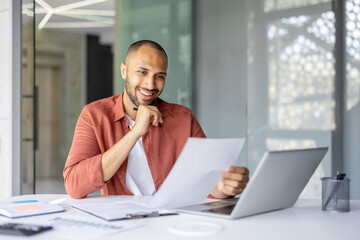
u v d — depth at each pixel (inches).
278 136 128.8
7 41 93.5
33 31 95.9
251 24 133.2
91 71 204.2
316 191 122.8
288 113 127.3
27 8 94.9
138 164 69.0
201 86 142.6
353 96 119.8
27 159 95.3
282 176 44.3
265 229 38.6
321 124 122.5
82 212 45.9
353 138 119.9
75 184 57.7
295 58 126.0
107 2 135.0
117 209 46.0
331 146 120.9
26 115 95.2
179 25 142.6
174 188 44.7
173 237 35.4
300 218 43.6
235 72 136.3
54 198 58.4
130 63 68.8
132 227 38.6
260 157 132.1
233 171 52.0
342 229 38.9
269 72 130.4
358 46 119.1
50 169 247.3
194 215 44.6
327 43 121.3
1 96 95.3
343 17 120.6
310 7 123.6
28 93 95.6
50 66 220.7
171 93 139.9
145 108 60.2
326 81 121.8
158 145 70.7
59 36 204.4
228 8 137.4
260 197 43.4
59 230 37.3
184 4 142.9
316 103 123.3
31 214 43.9
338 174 47.4
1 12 95.0
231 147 45.0
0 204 47.9
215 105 140.2
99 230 37.1
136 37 139.7
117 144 59.2
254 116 133.2
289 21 126.8
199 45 143.0
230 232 37.4
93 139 66.4
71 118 227.5
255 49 132.6
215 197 55.5
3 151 95.3
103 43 193.0
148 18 139.9
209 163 44.6
